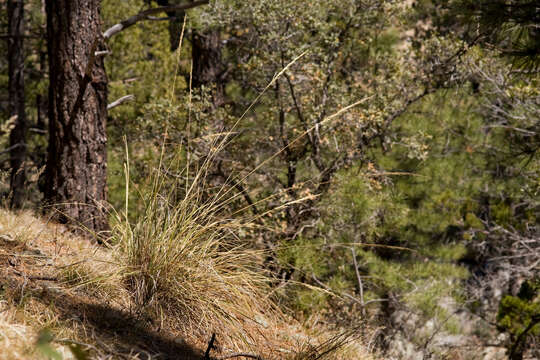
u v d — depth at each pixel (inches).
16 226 164.1
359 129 307.7
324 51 327.3
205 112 338.6
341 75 347.3
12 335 97.1
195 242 153.9
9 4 455.8
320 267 280.7
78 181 222.1
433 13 386.0
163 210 154.0
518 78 323.0
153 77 441.4
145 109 314.7
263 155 321.1
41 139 482.6
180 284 143.3
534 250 411.8
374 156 353.4
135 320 127.7
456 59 326.3
